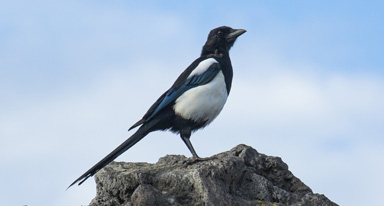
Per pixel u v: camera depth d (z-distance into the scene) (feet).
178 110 44.14
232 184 35.14
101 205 34.83
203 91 43.80
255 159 38.19
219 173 34.17
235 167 35.32
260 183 36.04
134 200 33.30
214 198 32.99
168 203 33.30
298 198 36.55
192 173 33.76
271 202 35.58
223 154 39.32
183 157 40.60
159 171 35.81
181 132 44.52
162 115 44.55
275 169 38.22
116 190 35.40
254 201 34.83
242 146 39.22
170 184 34.45
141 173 34.78
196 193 33.65
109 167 38.11
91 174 38.58
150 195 32.94
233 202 33.53
